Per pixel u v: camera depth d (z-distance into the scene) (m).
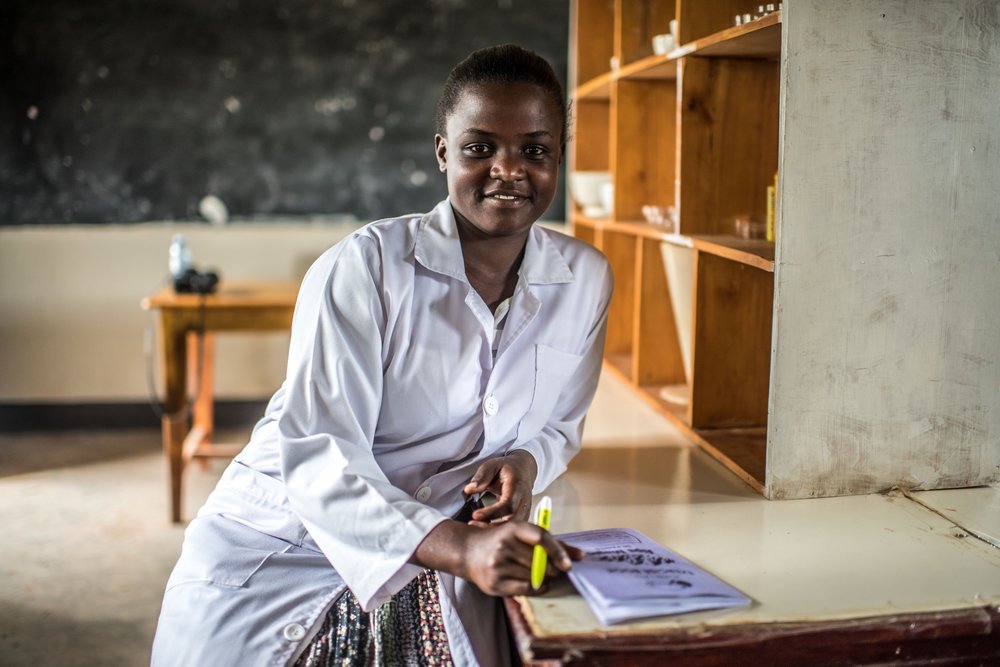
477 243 1.41
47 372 4.30
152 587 2.73
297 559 1.32
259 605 1.27
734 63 1.80
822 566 1.18
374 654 1.21
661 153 2.43
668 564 1.15
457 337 1.37
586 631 0.99
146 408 4.38
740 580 1.13
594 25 2.82
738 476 1.58
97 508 3.37
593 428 1.95
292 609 1.27
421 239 1.38
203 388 3.81
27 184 4.18
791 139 1.32
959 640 1.07
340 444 1.24
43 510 3.35
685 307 2.00
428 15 4.25
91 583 2.75
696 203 1.84
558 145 1.37
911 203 1.37
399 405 1.37
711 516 1.38
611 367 2.52
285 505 1.35
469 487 1.32
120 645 2.40
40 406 4.32
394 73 4.27
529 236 1.47
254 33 4.18
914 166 1.36
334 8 4.20
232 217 4.29
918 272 1.39
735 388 1.84
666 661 1.00
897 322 1.40
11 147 4.15
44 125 4.14
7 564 2.88
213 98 4.20
